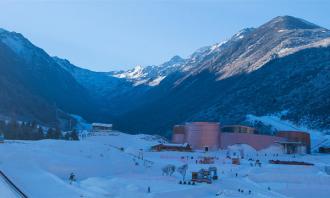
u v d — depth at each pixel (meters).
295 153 160.50
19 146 105.31
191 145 164.00
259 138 162.75
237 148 158.50
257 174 107.88
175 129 175.12
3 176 78.44
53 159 98.56
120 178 92.31
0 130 145.75
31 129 155.50
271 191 92.62
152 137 179.75
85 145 117.44
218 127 165.25
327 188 98.00
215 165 118.31
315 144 184.88
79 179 92.19
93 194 74.44
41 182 77.94
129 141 166.12
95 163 101.88
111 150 119.38
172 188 84.50
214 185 90.31
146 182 89.31
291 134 167.25
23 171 86.44
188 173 104.00
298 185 99.75
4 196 62.19
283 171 113.12
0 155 94.31
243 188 90.88
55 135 156.38
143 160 118.81
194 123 166.38
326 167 119.62
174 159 129.75
